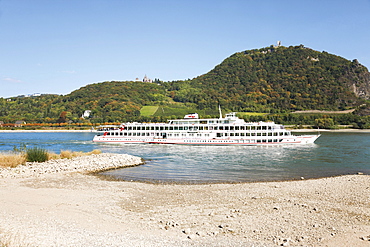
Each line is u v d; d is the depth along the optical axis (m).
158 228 22.84
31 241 19.00
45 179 42.12
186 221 24.69
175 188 38.16
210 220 24.98
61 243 19.02
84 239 19.89
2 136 181.12
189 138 107.06
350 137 152.38
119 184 40.34
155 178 46.03
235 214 26.64
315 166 59.03
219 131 105.00
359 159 69.00
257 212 27.28
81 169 50.94
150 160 66.69
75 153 65.69
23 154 57.50
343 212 27.19
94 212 26.83
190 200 31.86
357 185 39.03
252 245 19.73
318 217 25.70
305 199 31.98
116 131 115.38
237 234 21.75
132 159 62.91
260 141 103.50
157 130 111.12
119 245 19.12
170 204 30.23
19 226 21.89
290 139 104.69
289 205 29.55
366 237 21.00
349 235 21.45
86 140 137.50
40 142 125.69
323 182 41.69
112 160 59.16
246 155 77.25
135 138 113.12
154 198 32.72
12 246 17.97
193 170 53.94
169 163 62.41
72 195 33.16
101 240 19.84
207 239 20.66
